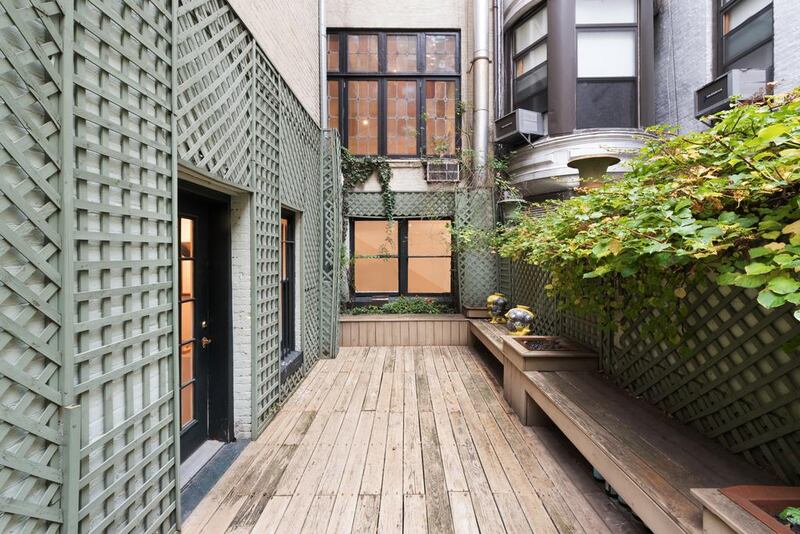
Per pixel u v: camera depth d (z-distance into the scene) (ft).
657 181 6.47
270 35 9.86
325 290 15.15
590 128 15.64
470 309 17.38
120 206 4.30
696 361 6.04
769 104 4.97
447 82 20.21
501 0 18.93
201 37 6.40
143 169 4.78
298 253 12.75
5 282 3.06
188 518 5.89
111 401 4.18
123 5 4.42
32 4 3.23
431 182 19.65
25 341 3.21
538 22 16.99
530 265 14.20
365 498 6.40
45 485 3.46
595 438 5.70
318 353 14.75
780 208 4.25
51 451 3.45
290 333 12.46
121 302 4.45
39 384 3.33
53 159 3.47
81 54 3.76
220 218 8.45
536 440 8.44
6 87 3.08
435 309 18.88
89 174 3.84
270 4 9.86
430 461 7.55
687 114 15.48
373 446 8.17
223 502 6.28
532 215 16.48
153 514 5.02
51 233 3.45
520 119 16.44
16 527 3.24
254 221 8.55
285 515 5.98
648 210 5.55
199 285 8.14
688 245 4.54
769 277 3.62
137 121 4.71
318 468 7.30
